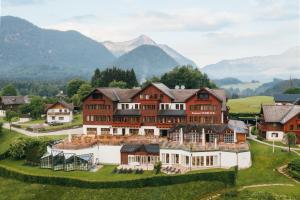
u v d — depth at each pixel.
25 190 96.56
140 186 92.25
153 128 125.88
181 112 123.81
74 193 92.56
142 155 107.38
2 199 94.94
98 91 129.50
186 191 90.25
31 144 120.06
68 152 108.06
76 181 94.62
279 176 96.19
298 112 119.50
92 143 110.94
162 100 126.56
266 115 125.88
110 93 131.38
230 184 92.69
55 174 101.75
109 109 129.00
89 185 93.25
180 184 92.38
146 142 112.19
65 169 105.38
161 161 105.25
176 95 128.50
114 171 102.06
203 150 101.06
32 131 152.75
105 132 130.12
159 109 126.75
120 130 128.88
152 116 125.69
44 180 98.19
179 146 104.94
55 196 92.81
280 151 108.94
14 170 104.12
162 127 124.56
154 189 91.19
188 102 122.31
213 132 113.00
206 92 120.31
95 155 111.19
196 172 94.75
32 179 99.75
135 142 112.25
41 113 197.50
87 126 131.62
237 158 100.44
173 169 99.00
